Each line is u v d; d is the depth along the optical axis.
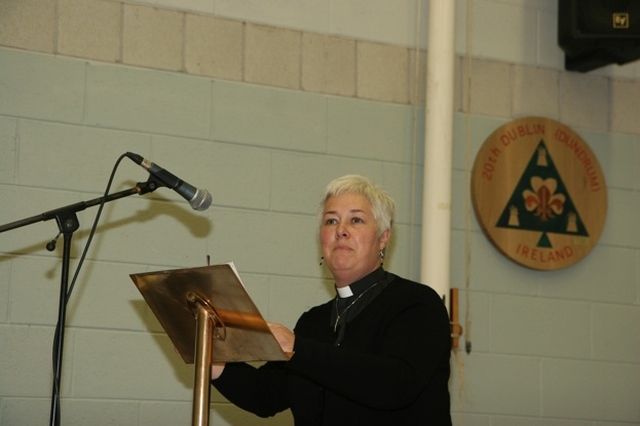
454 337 4.66
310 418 2.97
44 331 4.02
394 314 2.91
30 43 4.17
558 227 5.03
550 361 4.94
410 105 4.88
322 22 4.75
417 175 4.83
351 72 4.77
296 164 4.59
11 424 3.92
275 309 4.45
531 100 5.14
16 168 4.07
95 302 4.12
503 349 4.86
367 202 3.14
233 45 4.54
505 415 4.80
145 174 4.28
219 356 2.68
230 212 4.42
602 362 5.05
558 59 5.23
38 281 4.04
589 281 5.09
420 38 4.94
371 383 2.65
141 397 4.15
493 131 5.01
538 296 4.98
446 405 2.92
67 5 4.25
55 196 4.11
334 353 2.63
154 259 4.25
